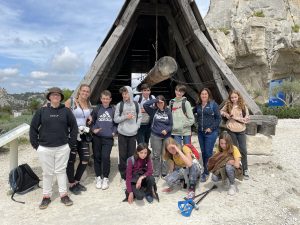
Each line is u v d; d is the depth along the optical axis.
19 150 9.48
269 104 31.31
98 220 4.32
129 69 12.84
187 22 7.75
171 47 9.80
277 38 31.98
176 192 5.42
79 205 4.85
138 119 5.75
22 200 5.10
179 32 8.91
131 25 8.63
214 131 5.98
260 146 7.20
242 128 6.14
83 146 5.40
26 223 4.27
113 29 7.54
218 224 4.28
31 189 5.57
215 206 4.87
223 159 5.46
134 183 5.02
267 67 32.97
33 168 7.12
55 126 4.73
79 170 5.42
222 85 7.81
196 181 5.28
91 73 6.98
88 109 5.64
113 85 12.79
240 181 6.08
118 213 4.54
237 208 4.85
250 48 32.59
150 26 10.84
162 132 5.85
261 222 4.46
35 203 4.97
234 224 4.32
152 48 12.45
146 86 6.36
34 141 4.75
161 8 8.77
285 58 32.19
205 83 8.92
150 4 8.74
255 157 7.20
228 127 6.19
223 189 5.61
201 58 8.41
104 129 5.54
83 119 5.51
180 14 8.24
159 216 4.46
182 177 5.36
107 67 8.29
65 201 4.85
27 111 28.88
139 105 5.81
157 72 7.19
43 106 4.85
